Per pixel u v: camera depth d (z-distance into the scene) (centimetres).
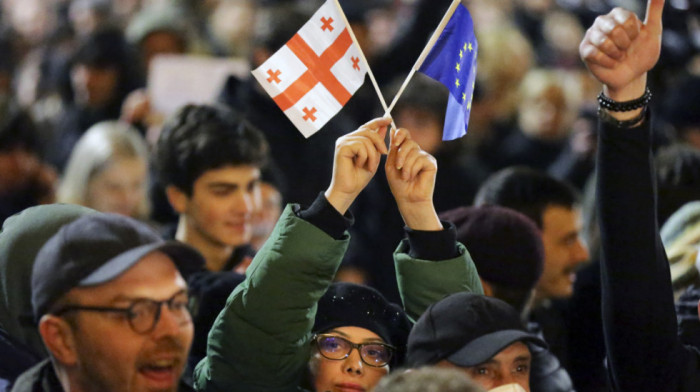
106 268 588
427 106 1307
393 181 684
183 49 1645
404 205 687
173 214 1076
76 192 1217
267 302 650
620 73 653
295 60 695
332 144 1299
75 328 589
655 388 687
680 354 691
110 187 1208
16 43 2133
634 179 661
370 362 682
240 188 922
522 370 654
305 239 645
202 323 773
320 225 646
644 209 662
